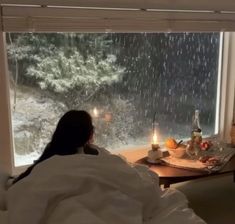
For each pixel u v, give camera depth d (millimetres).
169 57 2820
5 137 2270
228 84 3072
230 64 3045
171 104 2910
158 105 2857
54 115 2527
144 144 2854
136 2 2422
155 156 2416
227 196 2773
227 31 2820
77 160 1383
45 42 2402
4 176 1983
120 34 2611
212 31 2744
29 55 2375
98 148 1788
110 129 2715
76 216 1194
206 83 3033
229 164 2398
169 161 2410
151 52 2742
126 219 1281
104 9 2352
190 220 1446
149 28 2508
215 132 3166
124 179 1395
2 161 2283
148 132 2854
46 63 2434
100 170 1367
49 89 2480
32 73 2406
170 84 2873
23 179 1368
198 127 2752
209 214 2516
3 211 1467
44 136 2523
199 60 2955
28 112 2447
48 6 2203
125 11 2412
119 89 2693
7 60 2309
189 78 2945
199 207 2609
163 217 1445
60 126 1735
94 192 1296
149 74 2773
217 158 2469
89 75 2576
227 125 3148
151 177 1658
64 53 2471
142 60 2725
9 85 2350
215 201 2697
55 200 1256
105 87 2645
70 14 2264
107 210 1281
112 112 2701
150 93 2809
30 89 2424
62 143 1702
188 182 2945
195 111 2877
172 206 1543
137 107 2781
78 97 2576
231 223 2408
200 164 2375
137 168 1731
